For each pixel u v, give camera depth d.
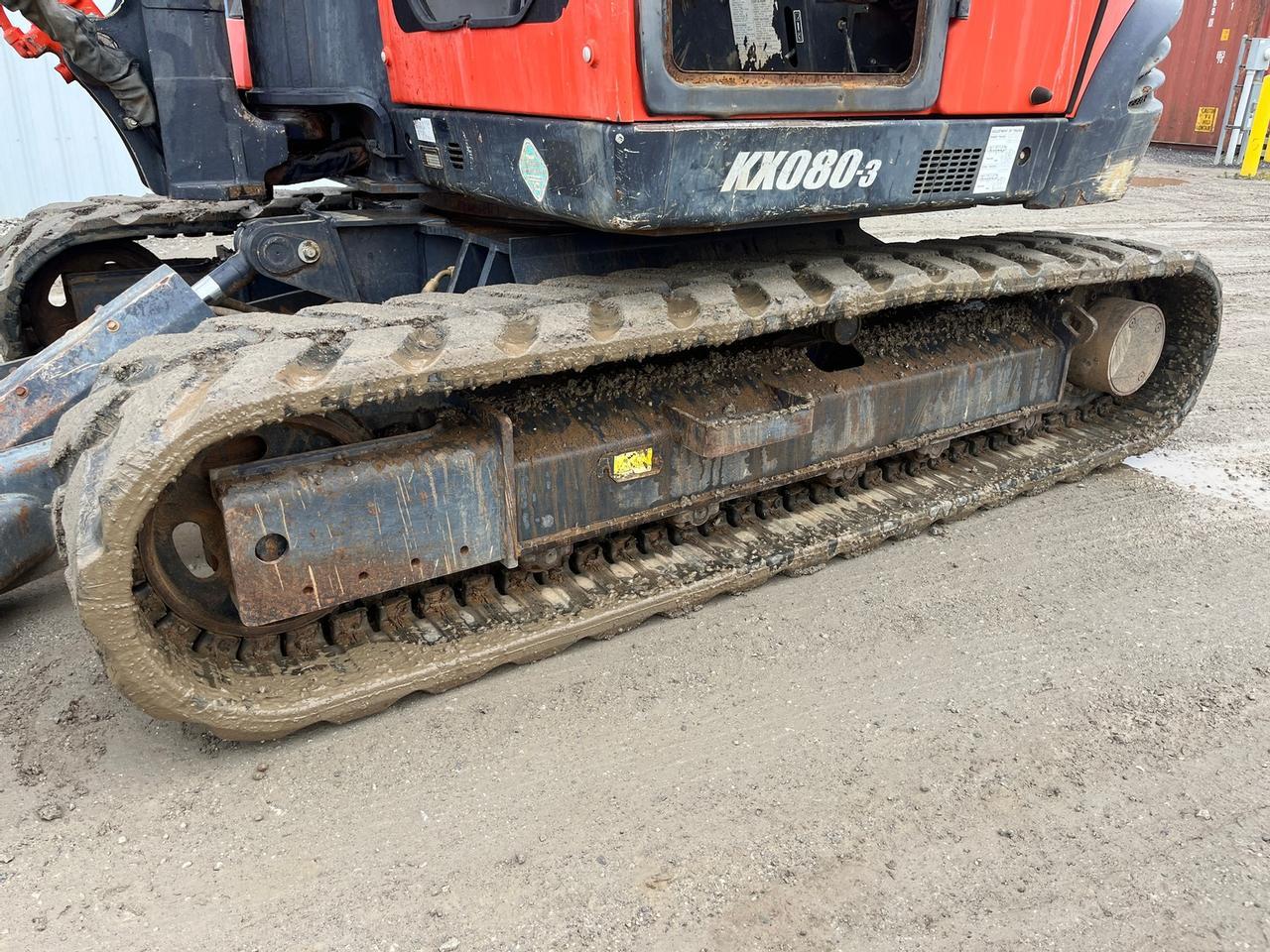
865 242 3.94
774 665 3.04
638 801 2.46
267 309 3.71
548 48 2.50
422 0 3.01
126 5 3.24
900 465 4.08
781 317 2.93
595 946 2.04
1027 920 2.12
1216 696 2.94
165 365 2.30
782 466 3.46
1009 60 3.03
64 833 2.31
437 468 2.67
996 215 10.91
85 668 2.95
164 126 3.33
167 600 2.57
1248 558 3.79
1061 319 4.20
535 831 2.36
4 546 2.87
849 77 2.70
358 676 2.69
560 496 2.95
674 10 2.87
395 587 2.71
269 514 2.42
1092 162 3.50
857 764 2.61
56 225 4.45
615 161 2.36
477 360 2.40
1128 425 4.74
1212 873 2.27
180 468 2.11
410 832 2.35
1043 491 4.32
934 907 2.15
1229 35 16.41
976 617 3.34
